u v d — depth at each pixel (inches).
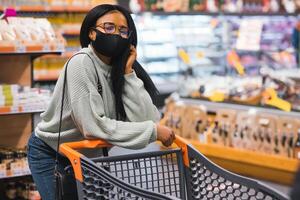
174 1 334.0
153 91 131.0
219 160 251.3
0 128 201.2
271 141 235.8
